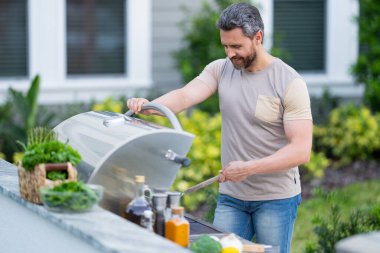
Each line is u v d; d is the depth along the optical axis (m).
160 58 10.02
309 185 9.02
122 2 9.77
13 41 9.34
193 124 8.44
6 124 8.33
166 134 3.37
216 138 8.34
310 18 10.59
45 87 9.40
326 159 9.67
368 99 10.12
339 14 10.61
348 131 10.00
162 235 3.27
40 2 9.34
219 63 4.30
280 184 4.11
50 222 3.20
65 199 3.12
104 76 9.78
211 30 9.65
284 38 10.51
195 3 10.09
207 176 8.06
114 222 3.04
